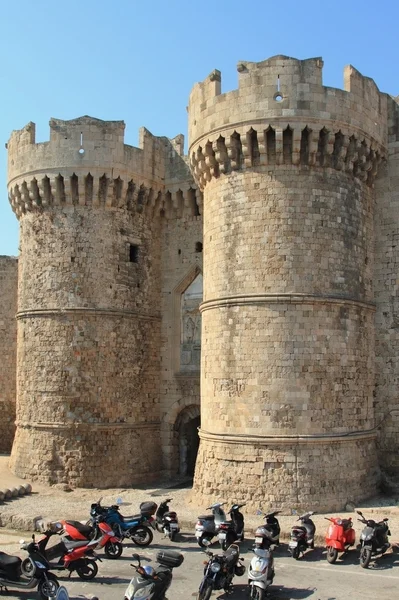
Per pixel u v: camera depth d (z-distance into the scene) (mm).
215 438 26094
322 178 26125
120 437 32688
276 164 25984
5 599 16500
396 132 28391
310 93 25406
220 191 27359
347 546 19984
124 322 33469
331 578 17719
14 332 43531
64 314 32625
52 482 31453
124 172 33438
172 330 35125
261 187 26078
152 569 14781
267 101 25531
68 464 31500
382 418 27625
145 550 20969
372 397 27328
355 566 18781
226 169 27125
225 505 24938
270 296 25344
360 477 25469
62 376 32281
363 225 27438
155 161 35156
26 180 33844
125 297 33688
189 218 35312
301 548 19625
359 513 20078
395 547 19766
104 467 31812
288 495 24219
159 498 28766
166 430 34719
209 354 27094
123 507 26688
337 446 25188
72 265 32906
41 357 32906
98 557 19203
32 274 33875
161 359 35312
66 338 32469
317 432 24875
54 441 31906
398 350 27594
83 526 18547
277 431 24797
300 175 25891
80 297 32656
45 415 32344
